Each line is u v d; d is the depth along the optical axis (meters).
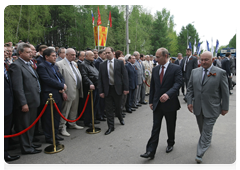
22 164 2.77
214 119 2.68
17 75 2.87
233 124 4.33
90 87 4.15
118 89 4.09
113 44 28.23
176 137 3.67
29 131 3.16
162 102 2.76
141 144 3.41
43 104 3.48
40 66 3.38
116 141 3.59
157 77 2.88
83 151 3.18
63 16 26.25
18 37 19.14
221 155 2.90
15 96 2.88
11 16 18.95
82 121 5.04
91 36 27.09
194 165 2.64
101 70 4.09
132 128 4.30
